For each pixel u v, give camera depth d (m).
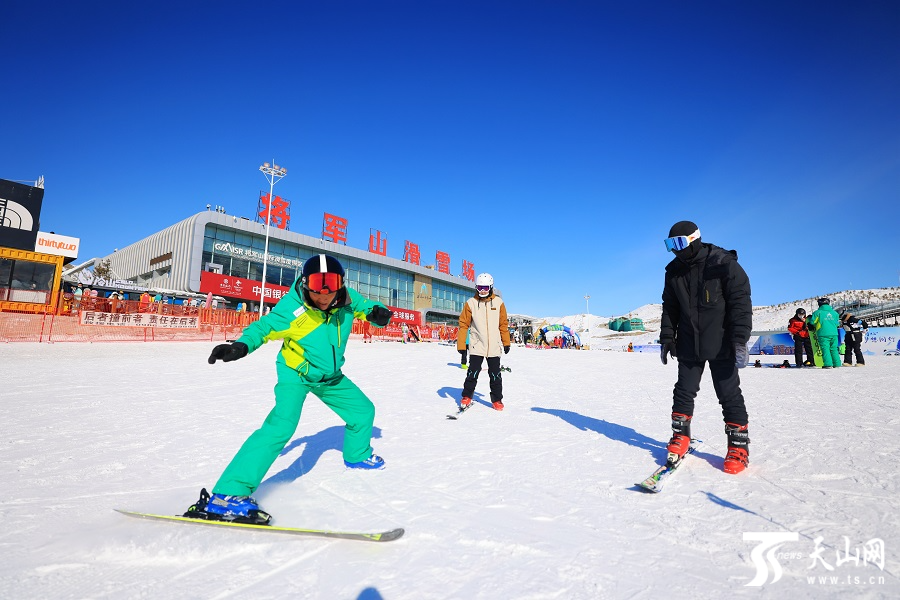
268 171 36.12
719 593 1.74
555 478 3.17
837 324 12.05
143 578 1.86
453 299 61.94
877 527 2.29
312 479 3.15
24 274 20.41
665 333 3.71
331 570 1.93
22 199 25.70
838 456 3.52
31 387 7.25
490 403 6.50
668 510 2.59
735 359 3.28
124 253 46.47
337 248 45.97
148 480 3.10
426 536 2.25
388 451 3.90
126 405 5.92
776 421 4.85
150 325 21.06
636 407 6.07
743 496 2.78
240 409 5.74
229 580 1.85
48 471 3.28
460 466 3.46
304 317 2.84
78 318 19.08
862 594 1.72
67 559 2.01
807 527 2.32
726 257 3.44
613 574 1.89
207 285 35.69
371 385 8.23
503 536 2.25
